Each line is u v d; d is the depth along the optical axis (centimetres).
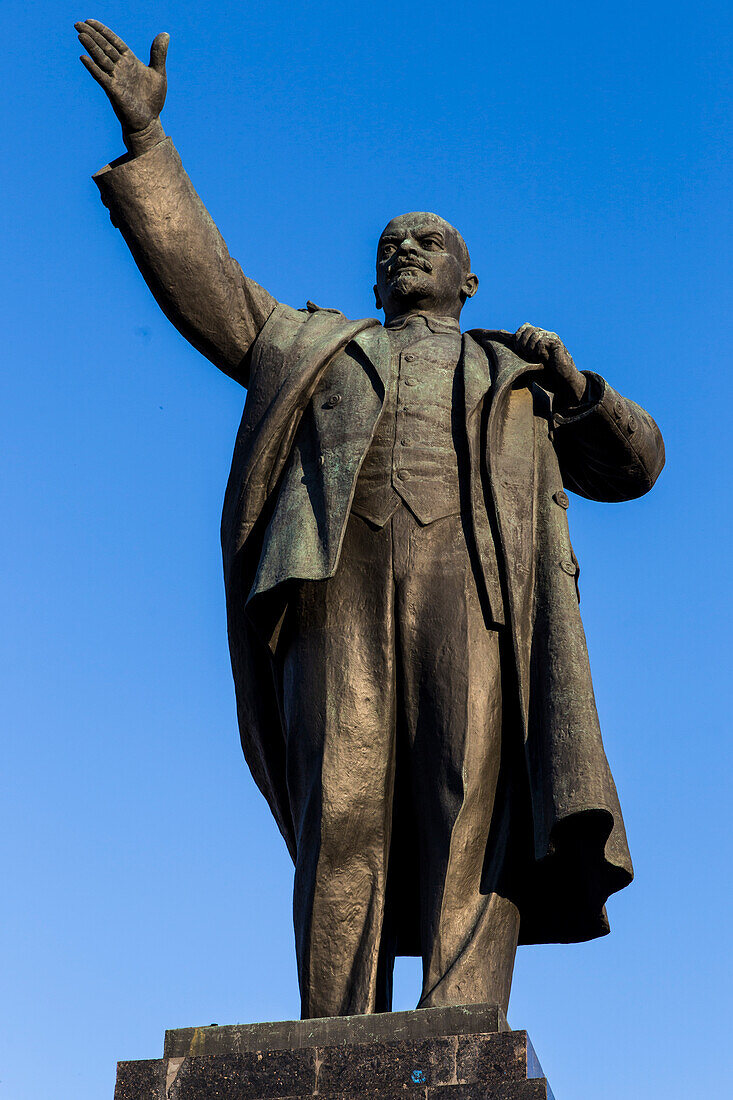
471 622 913
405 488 932
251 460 949
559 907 917
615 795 877
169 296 984
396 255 1054
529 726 905
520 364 969
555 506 959
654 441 1011
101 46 972
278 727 958
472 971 866
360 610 920
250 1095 780
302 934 886
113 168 977
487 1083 762
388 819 902
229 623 969
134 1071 796
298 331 998
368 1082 774
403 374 973
